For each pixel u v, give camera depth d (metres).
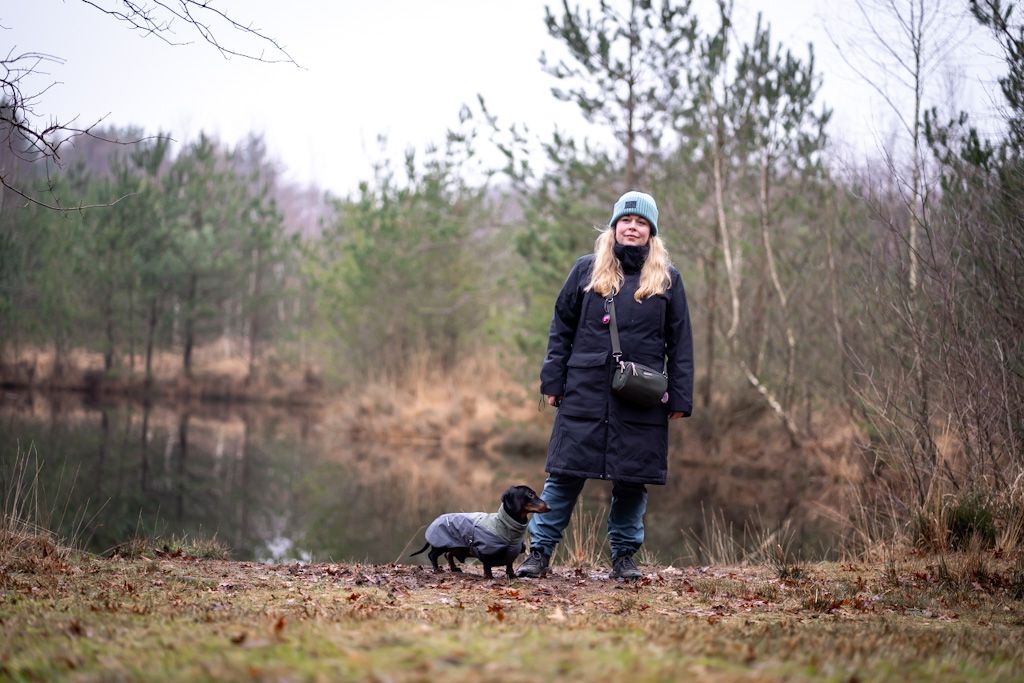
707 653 2.88
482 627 3.42
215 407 33.31
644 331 5.50
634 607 4.66
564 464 5.54
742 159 18.02
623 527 5.87
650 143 17.55
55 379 34.62
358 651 2.67
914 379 8.92
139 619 3.75
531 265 18.59
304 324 38.34
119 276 34.00
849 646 3.25
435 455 20.94
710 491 15.48
